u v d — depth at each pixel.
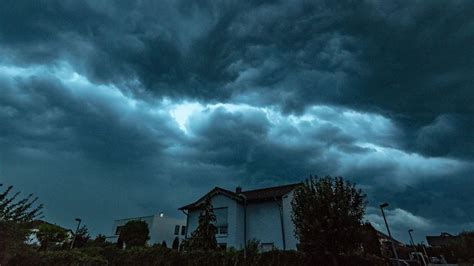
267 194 31.41
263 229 29.39
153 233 43.72
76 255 19.39
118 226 46.84
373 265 18.88
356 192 18.17
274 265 17.75
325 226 16.84
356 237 16.78
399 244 43.34
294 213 18.91
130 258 21.03
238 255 18.61
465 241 38.19
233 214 30.61
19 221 11.31
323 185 18.48
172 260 19.61
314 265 17.16
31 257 14.46
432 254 42.75
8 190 11.03
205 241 25.33
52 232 29.05
